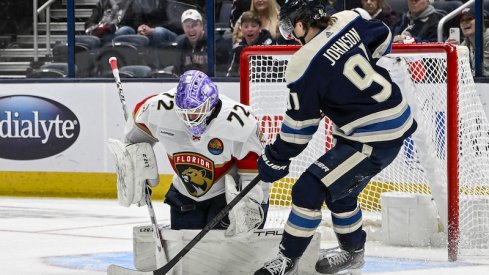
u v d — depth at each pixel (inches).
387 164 246.7
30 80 505.7
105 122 496.4
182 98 241.1
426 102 341.4
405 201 337.7
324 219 358.3
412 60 341.4
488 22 442.9
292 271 247.1
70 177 503.5
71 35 508.7
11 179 512.4
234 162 256.5
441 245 338.3
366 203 364.2
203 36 492.4
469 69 335.3
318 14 241.9
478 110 336.2
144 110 256.2
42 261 310.5
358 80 238.8
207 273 254.4
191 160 255.9
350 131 241.9
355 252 259.8
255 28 479.8
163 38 499.5
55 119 503.8
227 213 246.1
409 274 281.6
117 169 256.2
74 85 500.4
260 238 253.6
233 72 488.4
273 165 243.0
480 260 309.3
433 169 336.2
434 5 454.0
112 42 505.7
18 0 524.4
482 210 332.5
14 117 509.7
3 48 528.7
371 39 246.2
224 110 250.4
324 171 240.5
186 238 249.9
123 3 501.0
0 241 355.9
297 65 237.9
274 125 350.0
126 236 366.3
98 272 289.9
